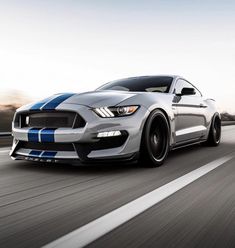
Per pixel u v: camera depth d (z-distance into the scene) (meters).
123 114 3.25
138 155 3.36
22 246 1.48
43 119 3.32
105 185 2.72
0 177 3.05
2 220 1.84
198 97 5.01
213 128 5.40
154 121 3.56
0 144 6.04
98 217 1.88
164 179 2.94
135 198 2.30
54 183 2.80
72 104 3.23
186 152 4.78
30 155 3.33
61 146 3.23
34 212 1.99
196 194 2.40
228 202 2.19
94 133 3.10
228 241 1.55
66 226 1.74
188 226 1.74
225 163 3.79
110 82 4.96
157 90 4.32
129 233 1.63
